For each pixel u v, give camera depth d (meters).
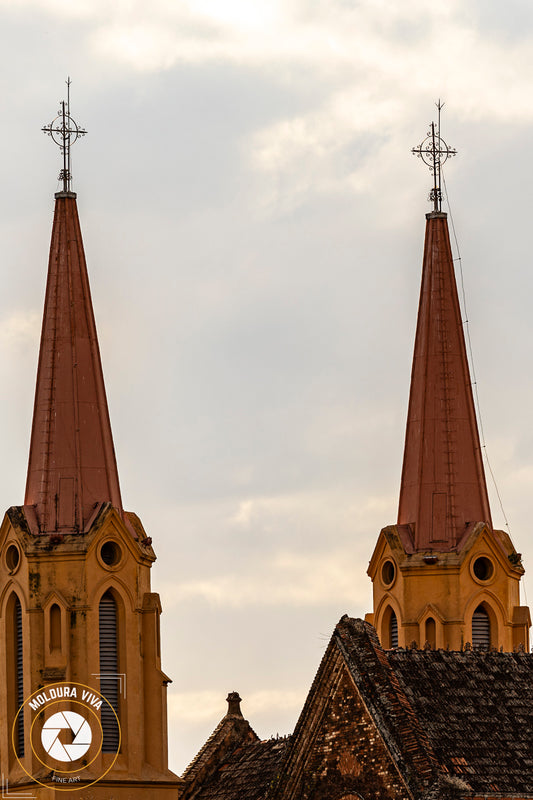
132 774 142.00
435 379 154.00
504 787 109.94
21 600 143.75
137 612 144.75
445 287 155.75
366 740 113.25
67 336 148.38
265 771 142.00
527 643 150.00
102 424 147.50
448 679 115.38
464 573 149.50
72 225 150.62
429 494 151.75
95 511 144.62
